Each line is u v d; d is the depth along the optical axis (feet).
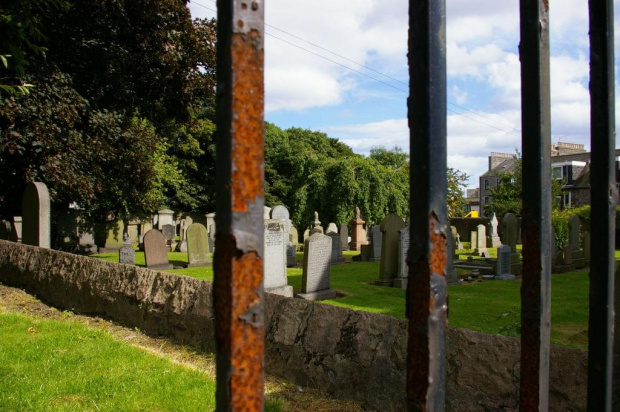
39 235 36.11
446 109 4.22
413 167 4.21
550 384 8.95
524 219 4.85
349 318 13.12
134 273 20.83
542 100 4.77
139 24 47.19
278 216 69.31
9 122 39.96
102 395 12.87
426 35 4.14
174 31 48.98
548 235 4.78
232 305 3.32
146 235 49.73
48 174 41.24
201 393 12.95
